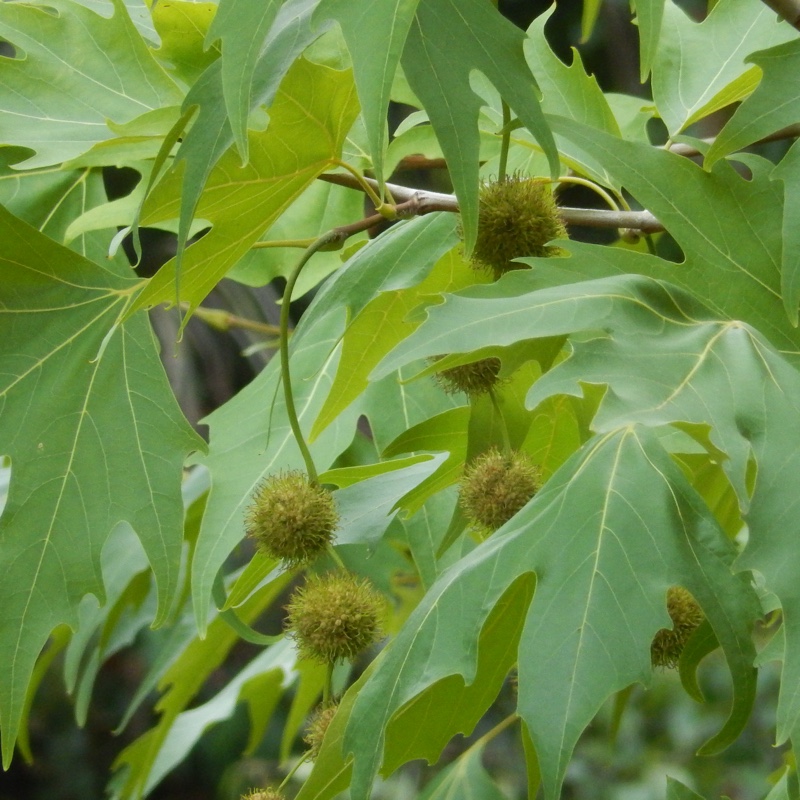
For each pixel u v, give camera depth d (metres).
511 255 0.97
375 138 0.89
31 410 1.02
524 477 0.97
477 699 0.95
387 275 1.00
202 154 0.93
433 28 0.91
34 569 1.01
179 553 1.01
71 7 1.07
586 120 1.08
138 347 1.03
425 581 1.08
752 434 0.90
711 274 0.96
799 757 0.87
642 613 0.89
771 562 0.88
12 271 1.03
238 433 1.08
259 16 0.90
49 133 1.05
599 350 0.91
